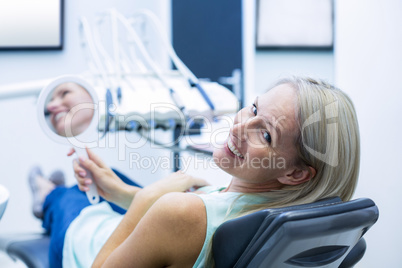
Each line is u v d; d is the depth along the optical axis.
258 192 0.94
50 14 2.25
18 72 2.26
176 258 0.85
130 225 0.98
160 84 1.43
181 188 1.07
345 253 0.89
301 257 0.81
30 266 1.29
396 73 1.62
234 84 2.39
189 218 0.84
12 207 2.31
